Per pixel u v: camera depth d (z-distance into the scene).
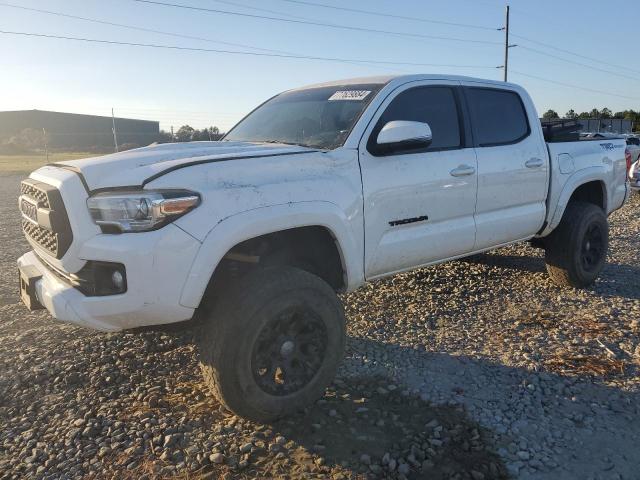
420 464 2.86
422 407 3.40
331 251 3.70
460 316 4.93
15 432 3.21
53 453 3.00
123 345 4.31
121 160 3.21
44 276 3.36
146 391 3.63
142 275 2.83
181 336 4.46
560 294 5.49
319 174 3.47
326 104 4.29
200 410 3.39
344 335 3.41
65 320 3.03
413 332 4.57
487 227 4.64
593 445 3.00
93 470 2.85
